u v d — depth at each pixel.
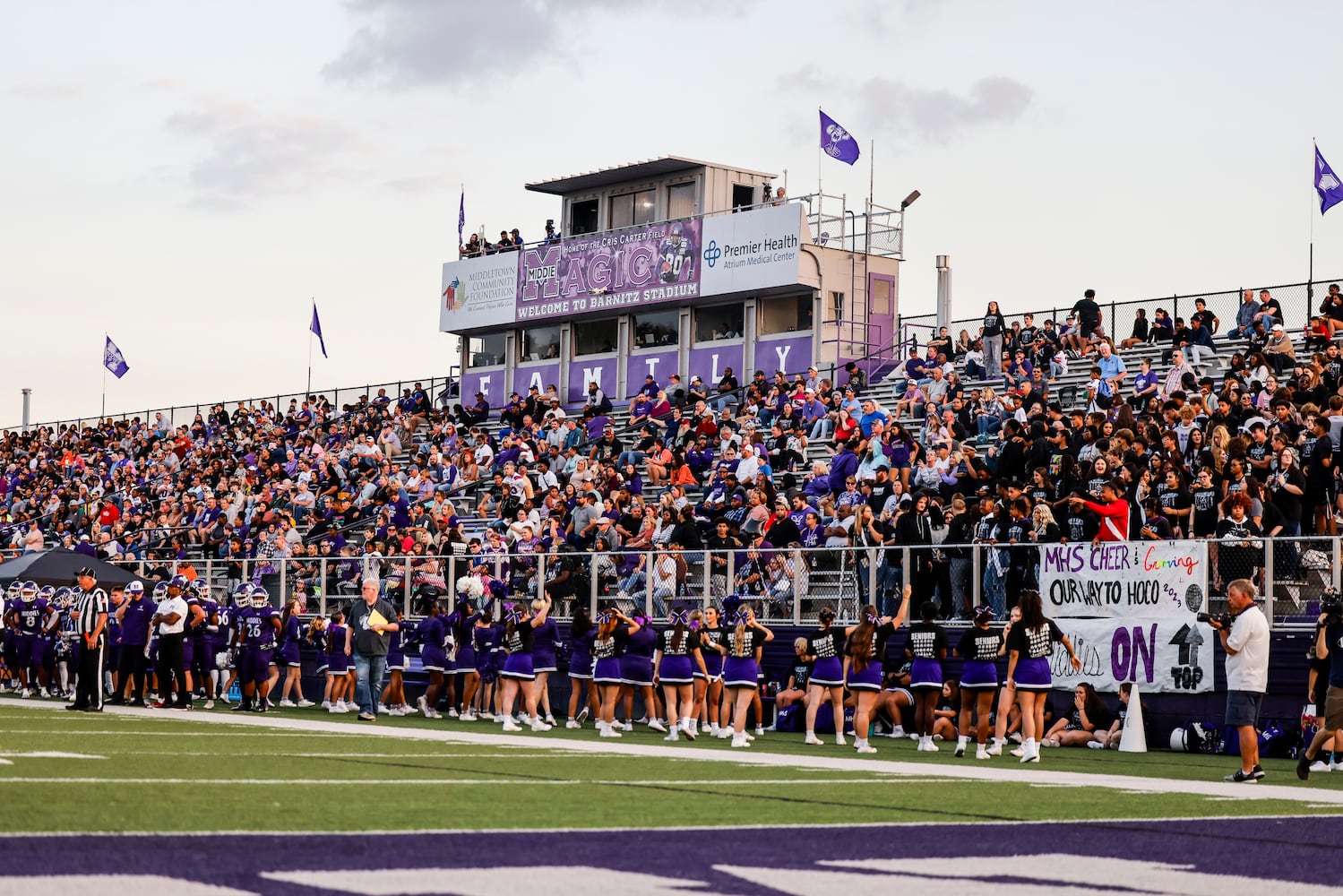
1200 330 30.47
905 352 38.41
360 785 12.54
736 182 42.12
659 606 26.70
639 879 7.87
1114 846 9.72
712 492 30.02
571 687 27.14
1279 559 19.91
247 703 26.66
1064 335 33.66
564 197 44.88
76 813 9.93
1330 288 30.16
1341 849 9.73
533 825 10.08
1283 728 19.34
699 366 41.72
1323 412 24.11
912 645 19.53
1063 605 21.78
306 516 39.81
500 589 26.75
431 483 37.88
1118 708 21.11
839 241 40.34
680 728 21.67
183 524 41.47
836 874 8.26
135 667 26.80
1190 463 23.31
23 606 29.69
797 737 22.31
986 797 12.85
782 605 25.00
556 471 36.31
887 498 25.83
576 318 44.47
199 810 10.34
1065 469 23.05
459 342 47.59
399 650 27.67
